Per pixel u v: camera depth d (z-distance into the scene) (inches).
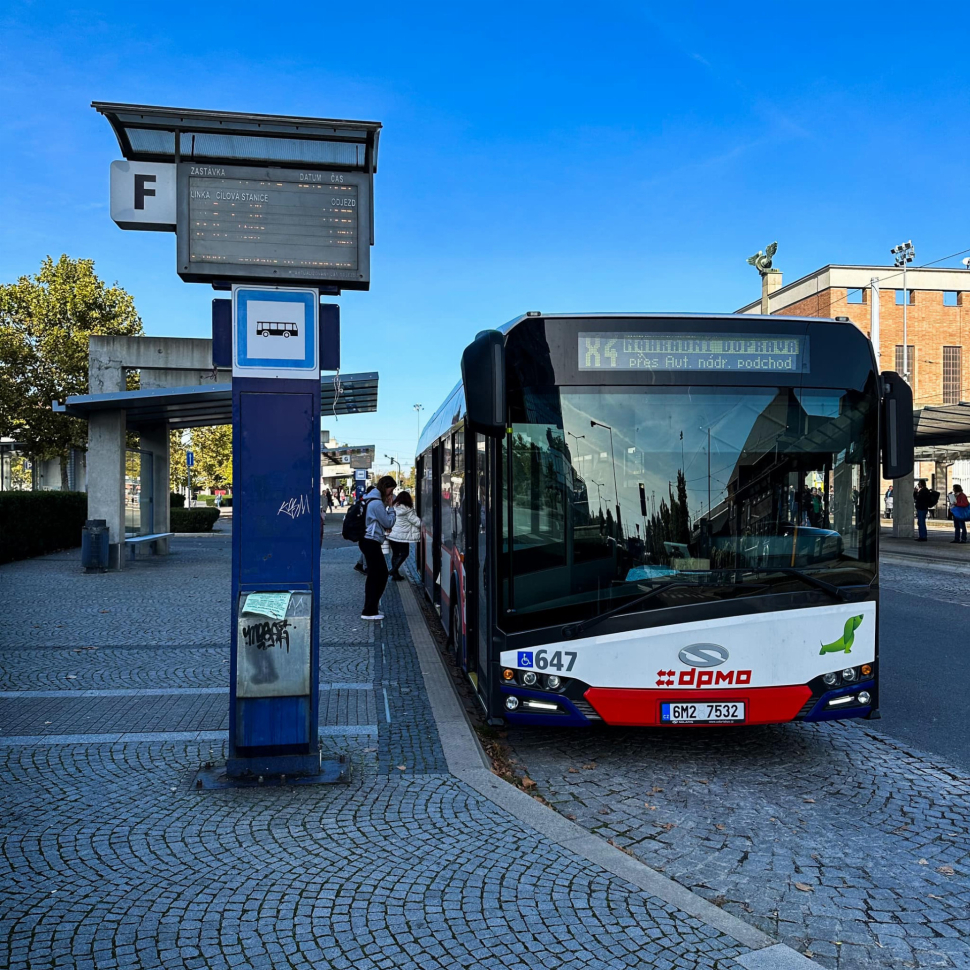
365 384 747.4
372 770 187.0
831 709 195.3
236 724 178.4
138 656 306.5
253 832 152.6
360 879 134.6
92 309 1080.8
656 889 132.0
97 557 572.4
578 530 193.6
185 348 693.9
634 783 191.8
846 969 115.6
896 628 394.9
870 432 202.1
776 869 147.2
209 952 113.6
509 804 166.9
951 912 132.0
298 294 181.9
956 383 1733.5
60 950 113.5
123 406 593.0
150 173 180.2
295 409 181.3
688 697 190.9
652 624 190.7
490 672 198.2
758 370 200.2
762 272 1498.5
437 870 137.9
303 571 181.6
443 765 190.9
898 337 1723.7
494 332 189.2
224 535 1073.5
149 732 213.9
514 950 114.5
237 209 180.2
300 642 178.4
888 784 191.5
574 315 199.2
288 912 124.0
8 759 192.4
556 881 134.3
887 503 1384.1
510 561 194.9
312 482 181.6
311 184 182.9
